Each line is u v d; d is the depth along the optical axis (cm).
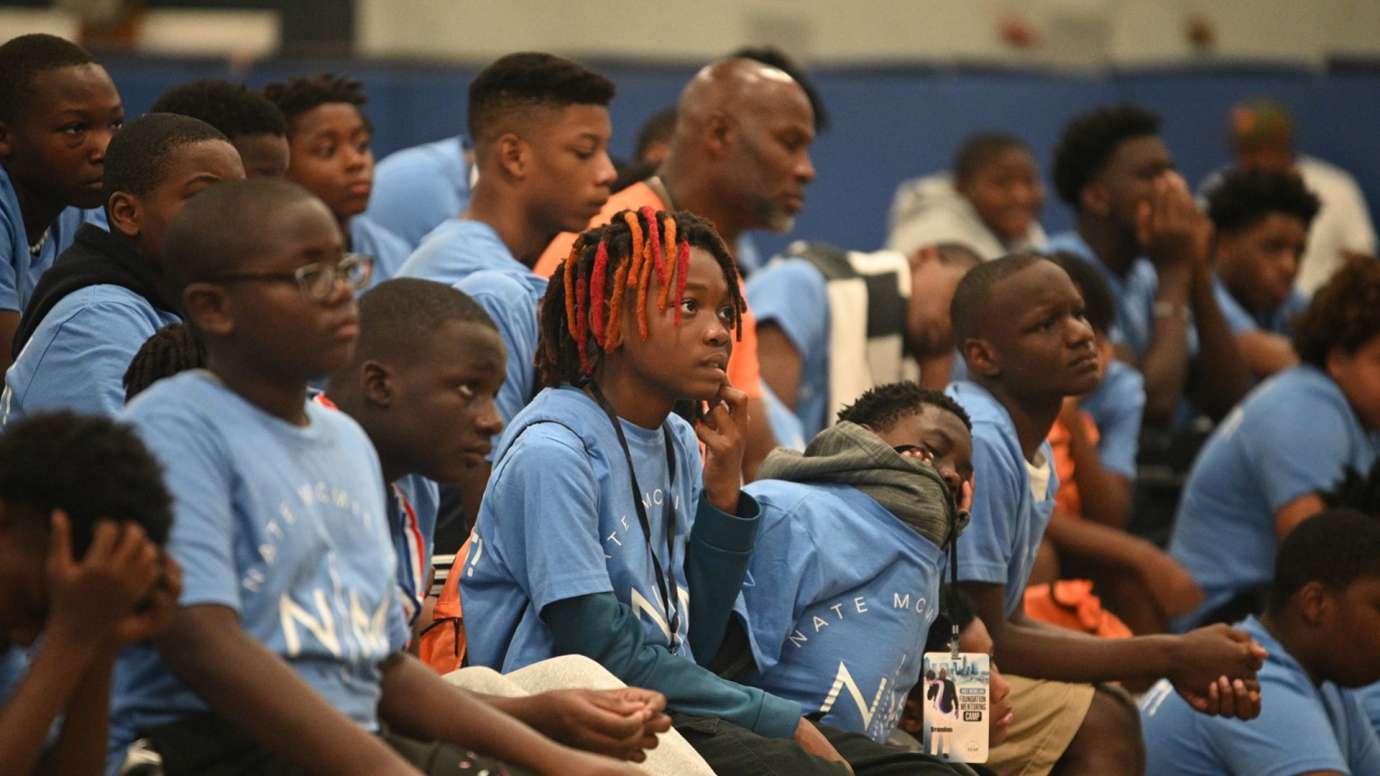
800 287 751
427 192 865
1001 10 1445
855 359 751
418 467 442
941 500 517
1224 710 574
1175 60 1440
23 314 568
